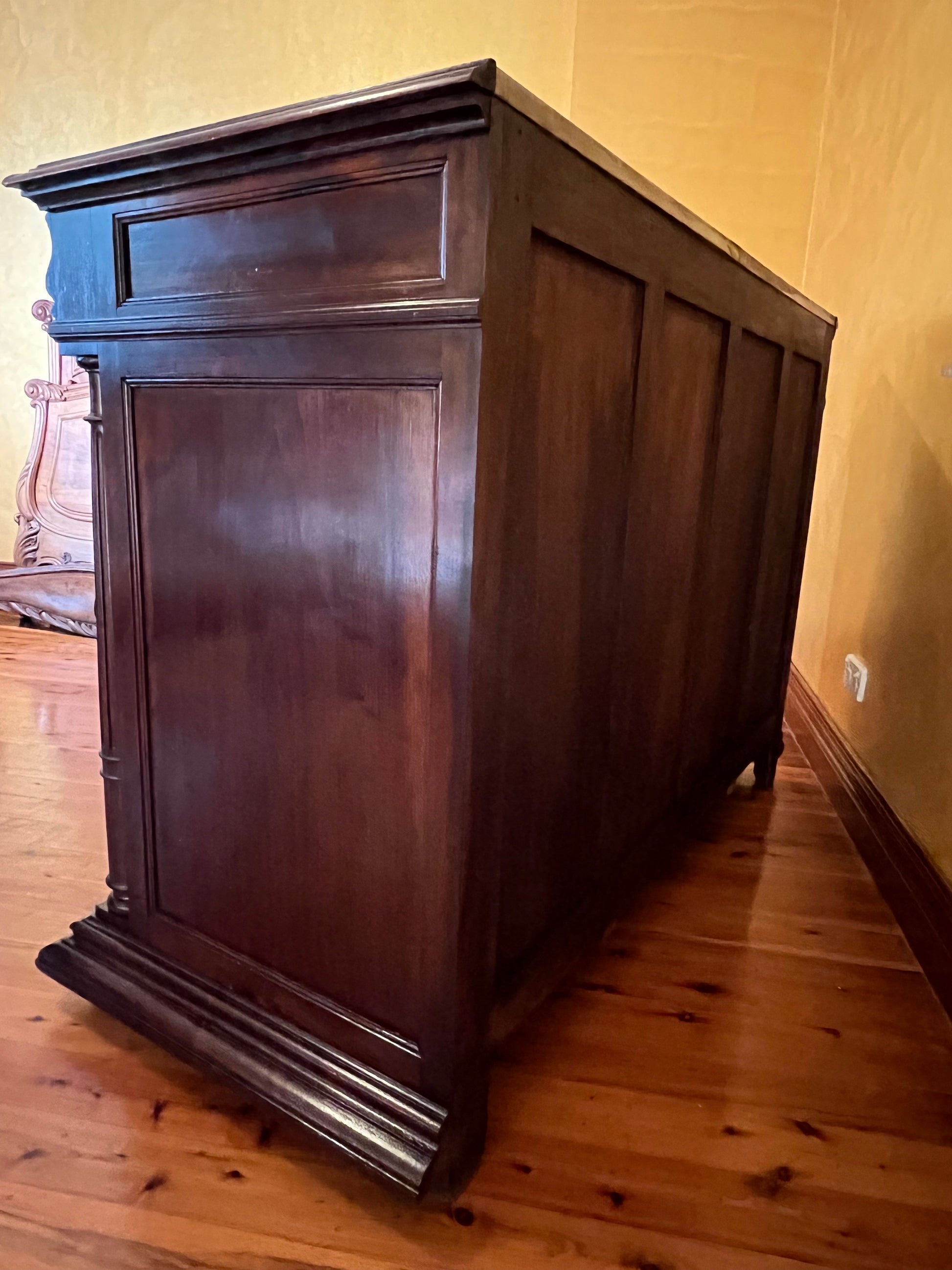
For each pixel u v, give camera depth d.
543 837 1.19
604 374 1.11
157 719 1.22
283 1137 1.12
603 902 1.43
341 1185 1.06
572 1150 1.12
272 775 1.11
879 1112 1.22
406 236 0.84
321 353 0.93
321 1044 1.12
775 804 2.25
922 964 1.56
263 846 1.14
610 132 3.03
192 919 1.26
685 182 3.04
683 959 1.56
